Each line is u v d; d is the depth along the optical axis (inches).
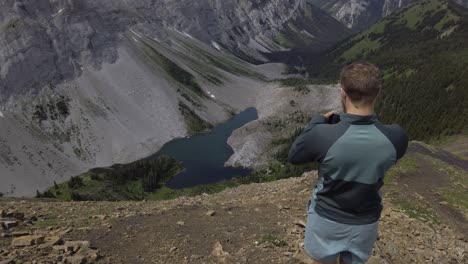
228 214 761.6
